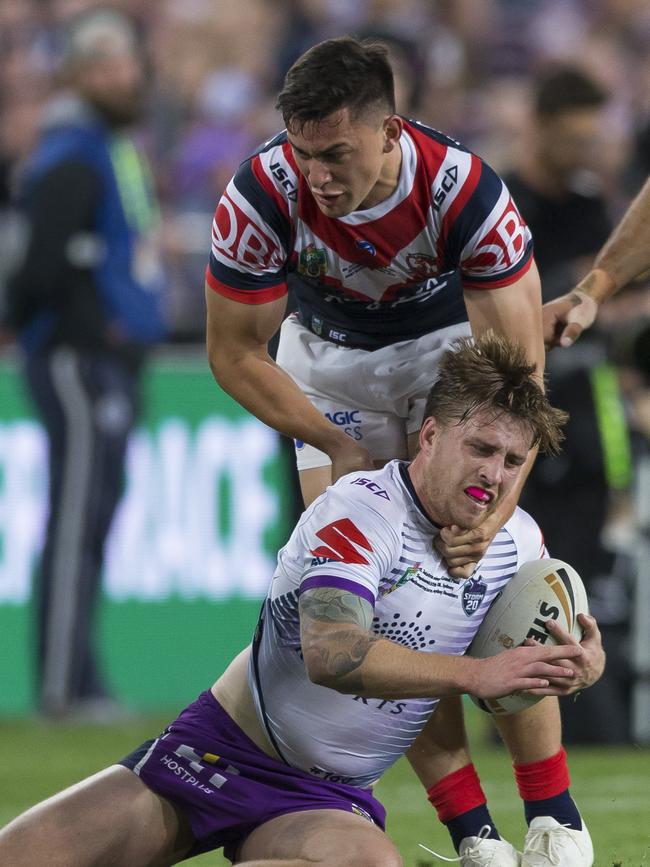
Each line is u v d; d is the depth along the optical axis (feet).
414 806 65.62
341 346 49.67
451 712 45.29
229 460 93.97
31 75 112.68
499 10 134.82
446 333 48.75
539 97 77.15
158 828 42.16
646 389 79.87
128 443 90.38
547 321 50.06
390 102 41.81
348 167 41.34
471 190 43.65
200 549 93.86
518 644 41.34
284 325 51.52
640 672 82.99
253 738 42.14
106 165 87.61
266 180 44.01
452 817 45.37
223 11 123.03
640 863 51.37
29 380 88.99
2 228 100.27
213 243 45.34
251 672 41.96
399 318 48.29
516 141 110.01
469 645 42.32
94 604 90.99
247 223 44.34
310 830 40.22
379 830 40.37
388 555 39.58
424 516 39.93
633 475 82.28
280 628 40.96
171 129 116.16
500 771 74.43
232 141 110.83
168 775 42.11
